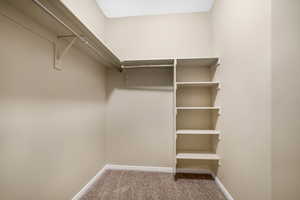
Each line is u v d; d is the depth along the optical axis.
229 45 1.78
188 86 2.56
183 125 2.59
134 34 2.71
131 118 2.68
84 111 1.98
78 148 1.84
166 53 2.65
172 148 2.61
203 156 2.21
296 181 1.07
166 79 2.63
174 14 2.65
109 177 2.38
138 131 2.67
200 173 2.53
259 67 1.21
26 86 1.14
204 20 2.60
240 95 1.51
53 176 1.41
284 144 1.08
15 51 1.06
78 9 1.94
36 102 1.23
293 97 1.07
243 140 1.46
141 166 2.65
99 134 2.44
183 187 2.10
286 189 1.07
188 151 2.47
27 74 1.15
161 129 2.63
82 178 1.92
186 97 2.61
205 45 2.58
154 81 2.65
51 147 1.39
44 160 1.31
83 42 1.59
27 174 1.14
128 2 2.38
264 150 1.15
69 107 1.66
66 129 1.61
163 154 2.62
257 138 1.23
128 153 2.68
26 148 1.14
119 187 2.10
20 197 1.09
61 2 0.97
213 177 2.39
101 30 2.58
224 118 1.94
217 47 2.23
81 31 1.37
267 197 1.12
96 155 2.32
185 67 2.62
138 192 1.98
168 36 2.65
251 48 1.32
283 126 1.08
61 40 1.53
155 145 2.63
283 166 1.08
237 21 1.57
